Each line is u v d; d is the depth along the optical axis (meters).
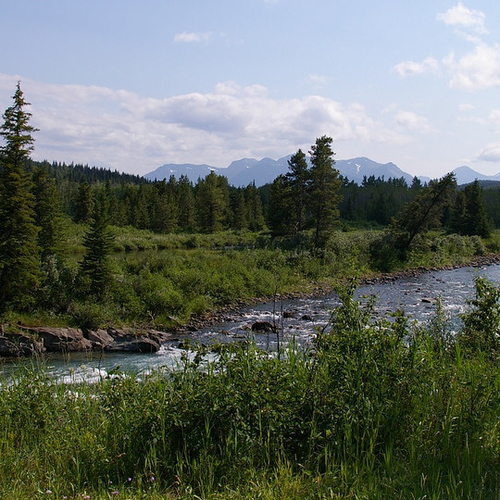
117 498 4.18
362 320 6.07
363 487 4.08
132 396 5.86
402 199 143.75
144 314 24.44
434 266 50.88
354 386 5.29
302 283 36.56
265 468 4.55
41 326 20.89
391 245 52.38
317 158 50.19
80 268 26.45
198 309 26.25
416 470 4.31
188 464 4.55
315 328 6.20
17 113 23.28
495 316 7.95
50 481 4.45
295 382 5.43
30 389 6.33
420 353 5.96
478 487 4.07
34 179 50.19
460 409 5.23
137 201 102.06
